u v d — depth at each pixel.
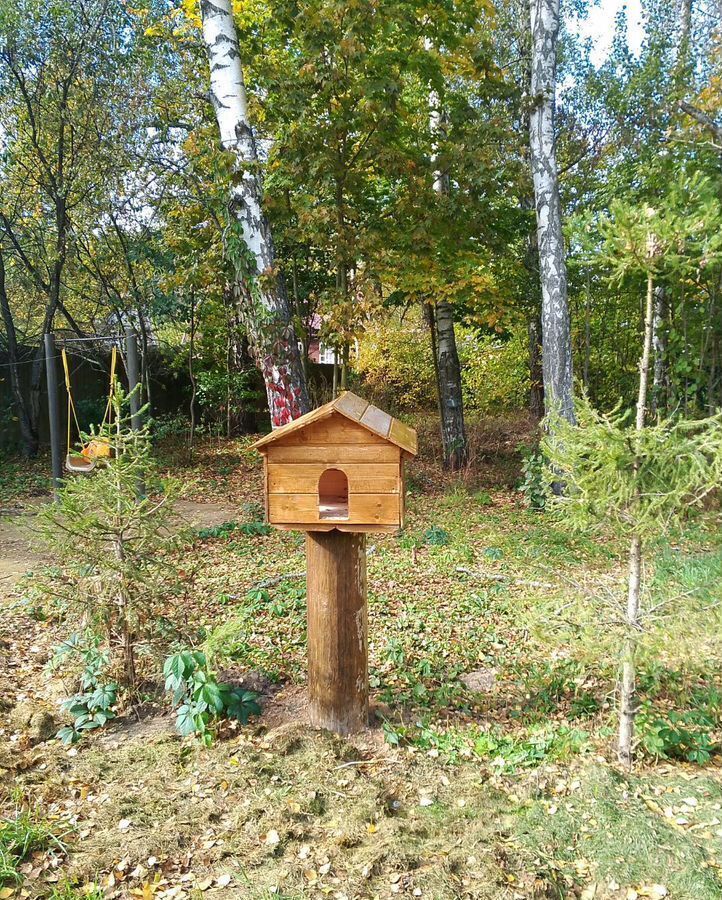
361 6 8.27
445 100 10.58
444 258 10.81
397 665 4.99
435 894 2.72
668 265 3.51
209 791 3.40
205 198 12.62
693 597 3.57
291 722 4.07
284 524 3.66
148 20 13.17
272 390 8.58
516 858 2.96
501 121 10.16
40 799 3.29
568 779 3.59
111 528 4.07
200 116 13.45
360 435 3.53
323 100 8.81
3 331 16.27
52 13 12.95
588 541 5.86
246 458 14.39
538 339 16.11
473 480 11.85
